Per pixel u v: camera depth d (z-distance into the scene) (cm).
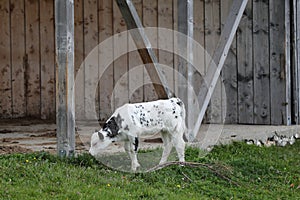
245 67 1357
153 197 708
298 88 1335
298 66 1333
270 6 1316
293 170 938
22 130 1221
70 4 830
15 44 1455
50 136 1118
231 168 886
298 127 1270
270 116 1329
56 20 829
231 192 795
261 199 783
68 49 827
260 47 1336
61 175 739
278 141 1198
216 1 1399
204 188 793
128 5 927
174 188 771
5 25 1448
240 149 1037
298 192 841
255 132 1165
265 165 927
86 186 707
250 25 1345
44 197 652
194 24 1420
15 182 702
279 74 1314
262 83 1337
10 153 862
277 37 1312
